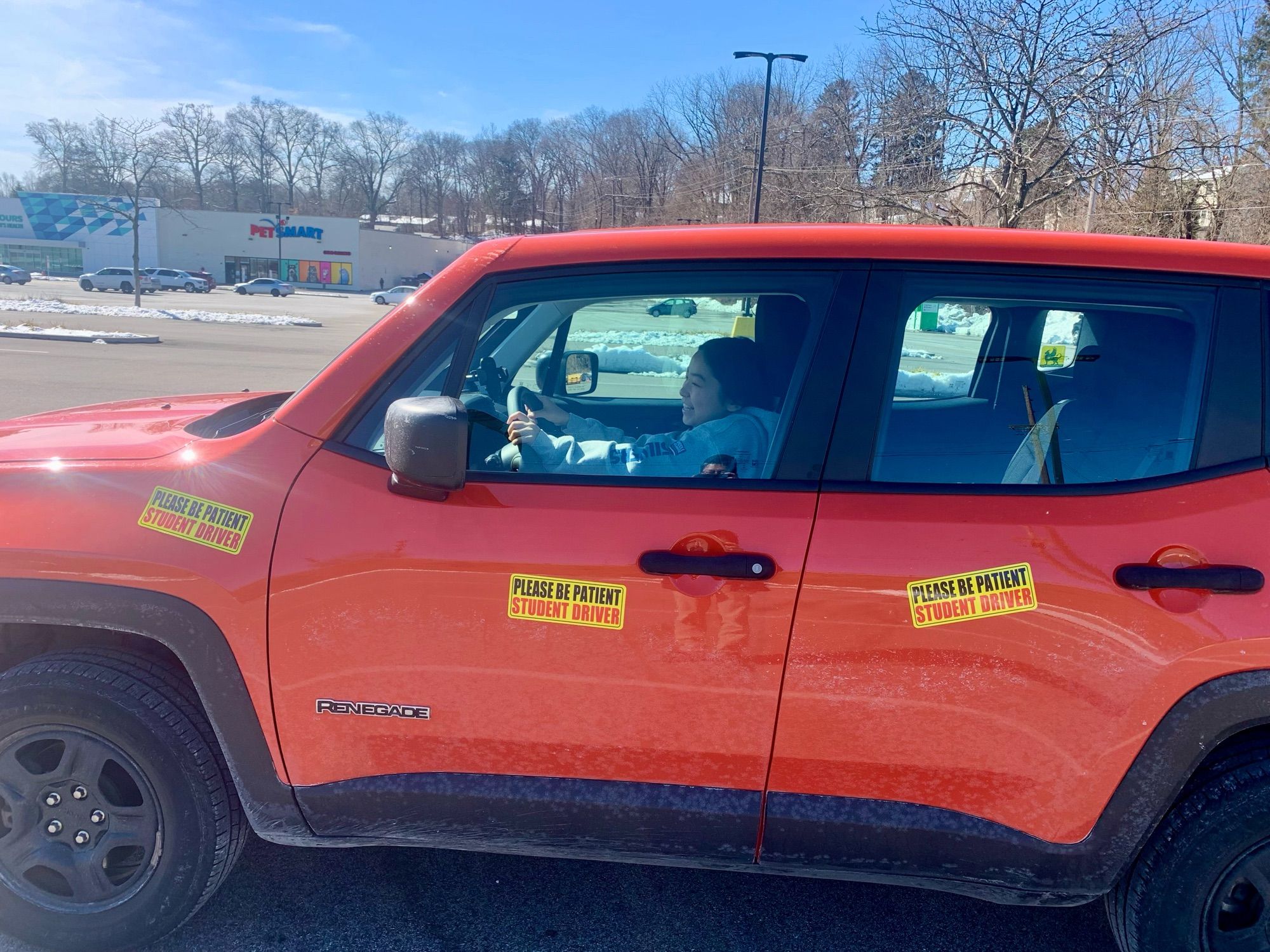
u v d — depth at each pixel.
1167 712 1.83
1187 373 1.96
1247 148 16.53
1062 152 15.84
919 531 1.84
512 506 1.91
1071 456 1.96
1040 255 1.96
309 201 103.19
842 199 19.86
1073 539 1.83
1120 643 1.81
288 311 40.16
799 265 1.98
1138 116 15.50
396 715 1.97
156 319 28.20
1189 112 15.93
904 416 2.00
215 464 2.04
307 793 2.04
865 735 1.89
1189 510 1.84
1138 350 2.02
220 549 1.96
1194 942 1.94
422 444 1.80
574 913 2.40
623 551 1.87
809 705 1.88
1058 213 18.28
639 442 2.13
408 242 78.75
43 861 2.12
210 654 1.97
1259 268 1.96
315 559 1.93
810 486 1.89
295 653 1.96
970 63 15.85
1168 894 1.93
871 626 1.83
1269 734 1.97
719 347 2.19
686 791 1.97
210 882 2.14
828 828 1.94
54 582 1.99
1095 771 1.86
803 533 1.85
